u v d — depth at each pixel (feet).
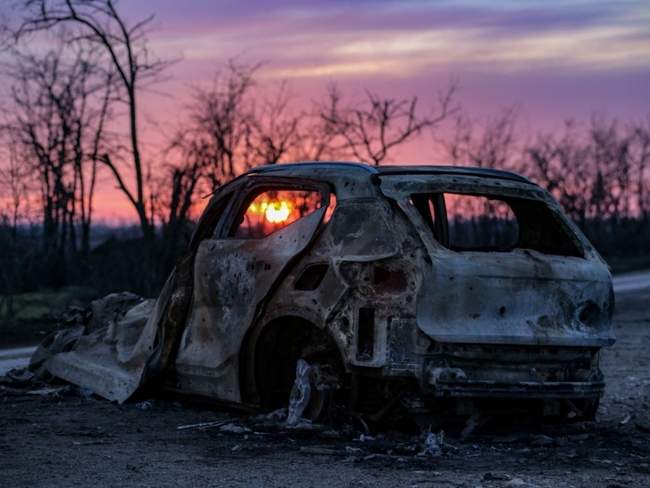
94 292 79.15
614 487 19.31
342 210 24.56
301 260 25.02
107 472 20.43
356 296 23.57
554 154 145.48
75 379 31.96
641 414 29.40
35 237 87.71
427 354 22.91
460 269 23.09
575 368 24.41
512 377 23.62
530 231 26.81
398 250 23.27
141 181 79.56
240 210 27.63
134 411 28.27
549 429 25.38
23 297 76.02
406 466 21.15
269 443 23.50
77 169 92.38
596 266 24.99
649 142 168.96
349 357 23.52
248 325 25.94
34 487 19.11
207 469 20.71
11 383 33.22
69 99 91.25
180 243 79.51
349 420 24.36
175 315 28.40
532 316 23.68
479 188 25.04
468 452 22.81
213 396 27.22
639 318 64.23
